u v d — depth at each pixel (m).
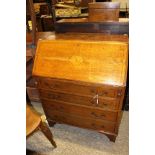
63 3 3.10
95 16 2.00
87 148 1.61
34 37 1.92
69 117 1.67
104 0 3.32
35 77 1.53
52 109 1.70
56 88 1.51
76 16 2.61
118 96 1.30
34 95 2.16
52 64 1.47
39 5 2.63
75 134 1.76
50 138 1.54
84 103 1.48
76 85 1.39
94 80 1.31
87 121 1.61
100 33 1.96
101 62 1.33
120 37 1.74
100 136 1.71
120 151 1.54
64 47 1.47
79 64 1.38
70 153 1.58
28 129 1.29
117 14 1.92
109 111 1.42
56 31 2.16
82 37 1.83
